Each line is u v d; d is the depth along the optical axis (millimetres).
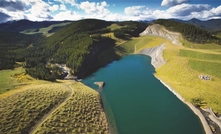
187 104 82125
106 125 67125
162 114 74500
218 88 87375
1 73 117375
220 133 60000
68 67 143375
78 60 142375
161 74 124250
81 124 64000
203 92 86438
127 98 91250
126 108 80688
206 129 62562
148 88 103938
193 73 106250
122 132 63156
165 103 84438
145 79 119875
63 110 68625
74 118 66062
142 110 78375
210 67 105938
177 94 92625
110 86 108438
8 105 66500
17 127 56031
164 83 109812
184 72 110500
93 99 84750
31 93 78312
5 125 55812
